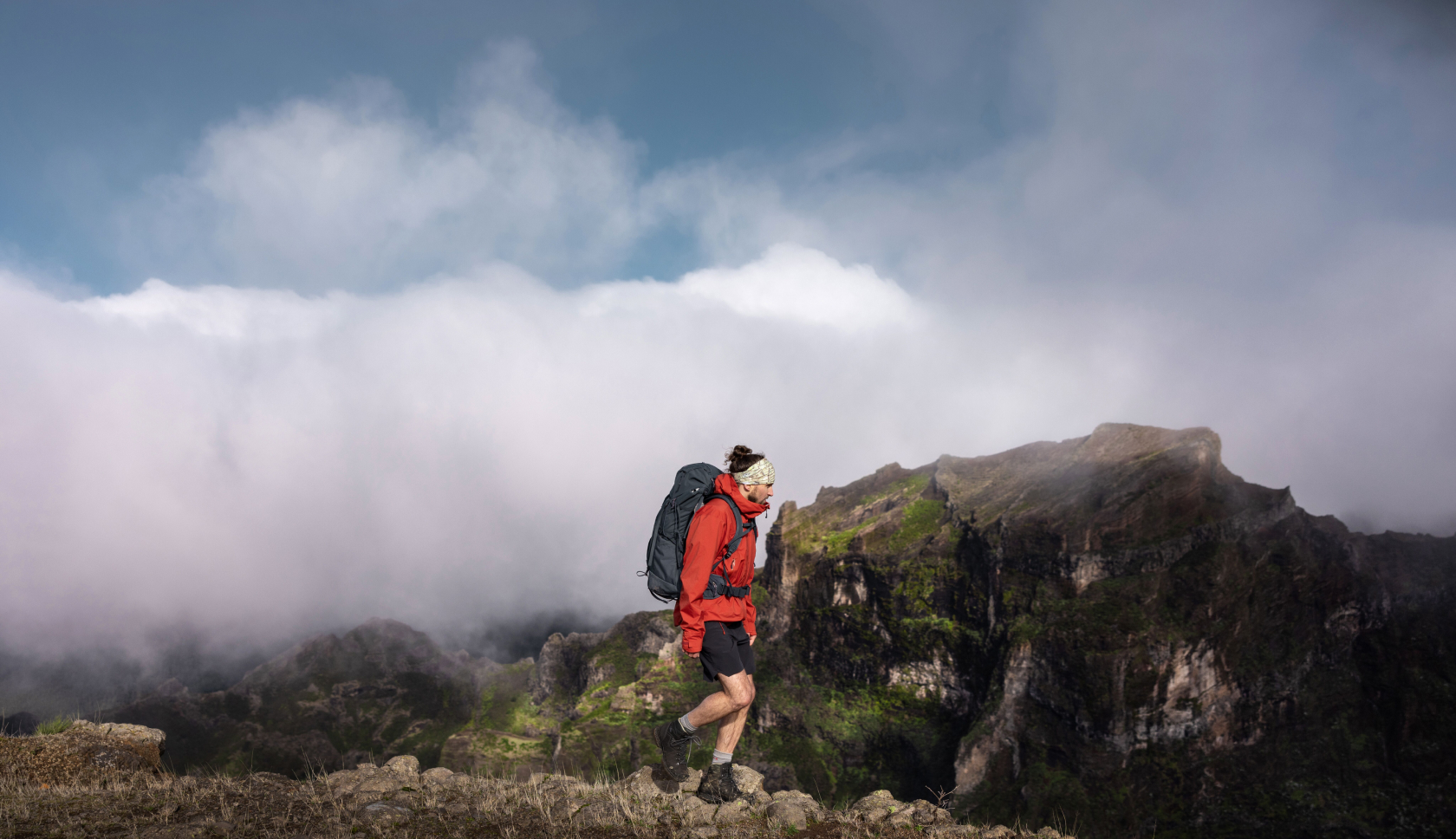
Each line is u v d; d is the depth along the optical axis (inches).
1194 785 3415.4
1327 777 3464.6
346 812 200.4
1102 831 3270.2
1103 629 3580.2
